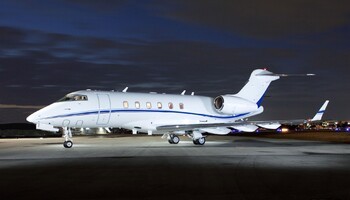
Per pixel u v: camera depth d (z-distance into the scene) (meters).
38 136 67.38
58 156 21.05
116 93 30.92
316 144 32.91
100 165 16.62
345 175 13.48
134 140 43.81
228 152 23.42
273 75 37.03
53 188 11.10
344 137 48.41
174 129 31.05
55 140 45.25
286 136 54.41
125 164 16.95
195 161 18.06
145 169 15.19
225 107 34.50
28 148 28.27
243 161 17.98
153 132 33.16
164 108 32.62
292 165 16.38
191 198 9.66
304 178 12.80
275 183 11.82
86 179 12.70
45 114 27.83
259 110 37.19
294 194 10.14
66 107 28.34
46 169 15.33
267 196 9.88
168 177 13.05
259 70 37.50
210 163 17.16
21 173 14.20
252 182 11.99
